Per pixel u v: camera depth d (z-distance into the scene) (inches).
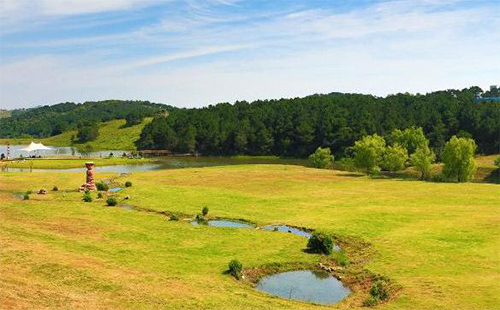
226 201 2504.9
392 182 3378.4
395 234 1740.9
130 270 1247.5
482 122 6289.4
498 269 1306.6
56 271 1151.6
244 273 1343.5
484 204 2357.3
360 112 7701.8
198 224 1951.3
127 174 3750.0
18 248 1341.0
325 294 1228.5
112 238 1631.4
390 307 1067.9
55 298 948.0
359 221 1979.6
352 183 3314.5
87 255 1363.2
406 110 7815.0
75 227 1769.2
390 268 1362.0
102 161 5708.7
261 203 2458.2
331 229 1852.9
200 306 996.6
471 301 1073.5
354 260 1497.3
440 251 1502.2
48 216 1963.6
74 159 5807.1
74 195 2620.6
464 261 1390.3
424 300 1095.0
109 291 1045.8
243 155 7760.8
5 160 5438.0
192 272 1302.9
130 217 2020.2
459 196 2640.3
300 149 7440.9
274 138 7805.1
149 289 1087.6
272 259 1476.4
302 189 2994.6
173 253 1488.7
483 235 1688.0
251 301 1075.3
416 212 2153.1
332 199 2581.2
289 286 1284.4
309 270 1421.0
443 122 6747.1
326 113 7795.3
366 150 3964.1
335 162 5536.4
